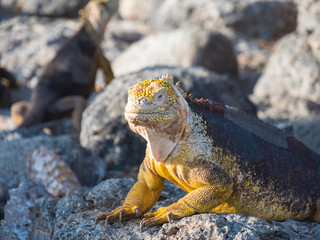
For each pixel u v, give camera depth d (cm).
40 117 2756
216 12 3978
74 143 1858
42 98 2778
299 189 874
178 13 4178
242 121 857
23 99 3484
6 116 3048
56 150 1783
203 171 780
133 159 1920
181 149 775
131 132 1909
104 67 2956
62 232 858
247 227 761
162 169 814
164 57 3216
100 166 1794
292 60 2778
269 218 866
